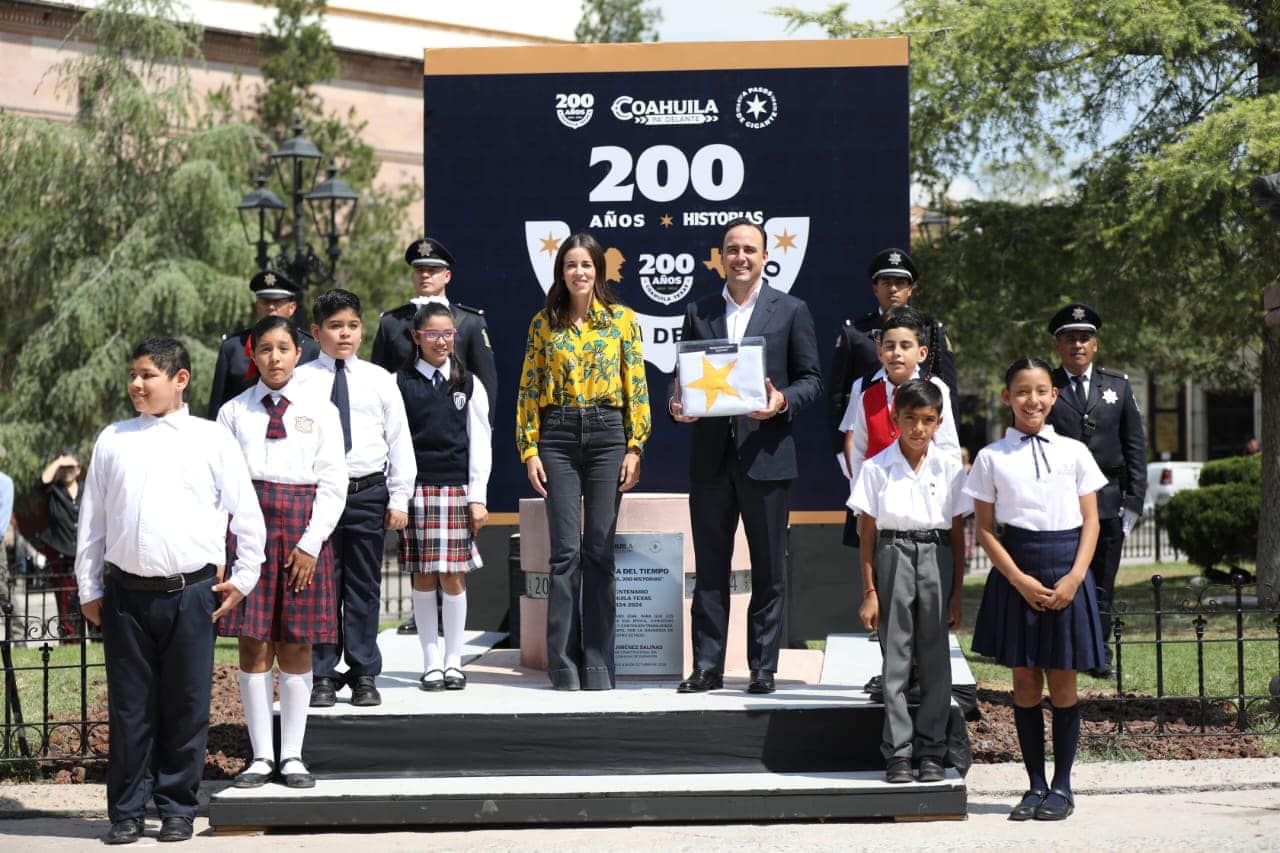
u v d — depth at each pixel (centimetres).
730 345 655
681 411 664
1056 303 1479
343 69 3003
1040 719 616
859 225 928
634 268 936
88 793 681
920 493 611
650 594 720
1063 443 602
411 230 2759
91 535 591
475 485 703
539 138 938
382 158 3056
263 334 628
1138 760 703
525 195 939
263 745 623
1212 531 1570
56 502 1336
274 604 612
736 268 677
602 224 937
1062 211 1502
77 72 2153
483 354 783
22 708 849
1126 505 884
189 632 588
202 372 2006
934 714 610
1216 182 1230
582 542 695
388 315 764
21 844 593
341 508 623
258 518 595
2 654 786
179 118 2138
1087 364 888
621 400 681
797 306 684
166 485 585
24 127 2072
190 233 2122
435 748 632
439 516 700
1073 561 596
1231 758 706
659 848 561
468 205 941
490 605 938
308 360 735
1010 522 602
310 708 645
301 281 1543
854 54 927
